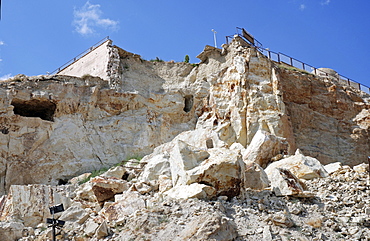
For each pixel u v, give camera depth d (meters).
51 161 27.64
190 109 33.62
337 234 15.67
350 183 19.53
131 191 18.36
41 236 15.97
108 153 29.17
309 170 20.58
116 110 30.92
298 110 35.06
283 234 15.12
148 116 31.38
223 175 17.41
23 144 27.34
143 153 29.59
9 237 16.09
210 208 15.95
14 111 29.38
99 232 15.52
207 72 35.03
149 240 14.69
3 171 26.36
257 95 31.94
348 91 38.19
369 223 16.34
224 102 32.66
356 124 36.62
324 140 35.09
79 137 29.03
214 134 23.16
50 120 29.47
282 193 17.81
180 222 15.24
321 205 17.55
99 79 31.44
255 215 16.20
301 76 36.50
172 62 36.06
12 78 29.39
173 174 18.58
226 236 14.33
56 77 30.31
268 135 22.70
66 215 17.44
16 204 17.58
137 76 33.94
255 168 18.67
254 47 35.53
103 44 34.50
